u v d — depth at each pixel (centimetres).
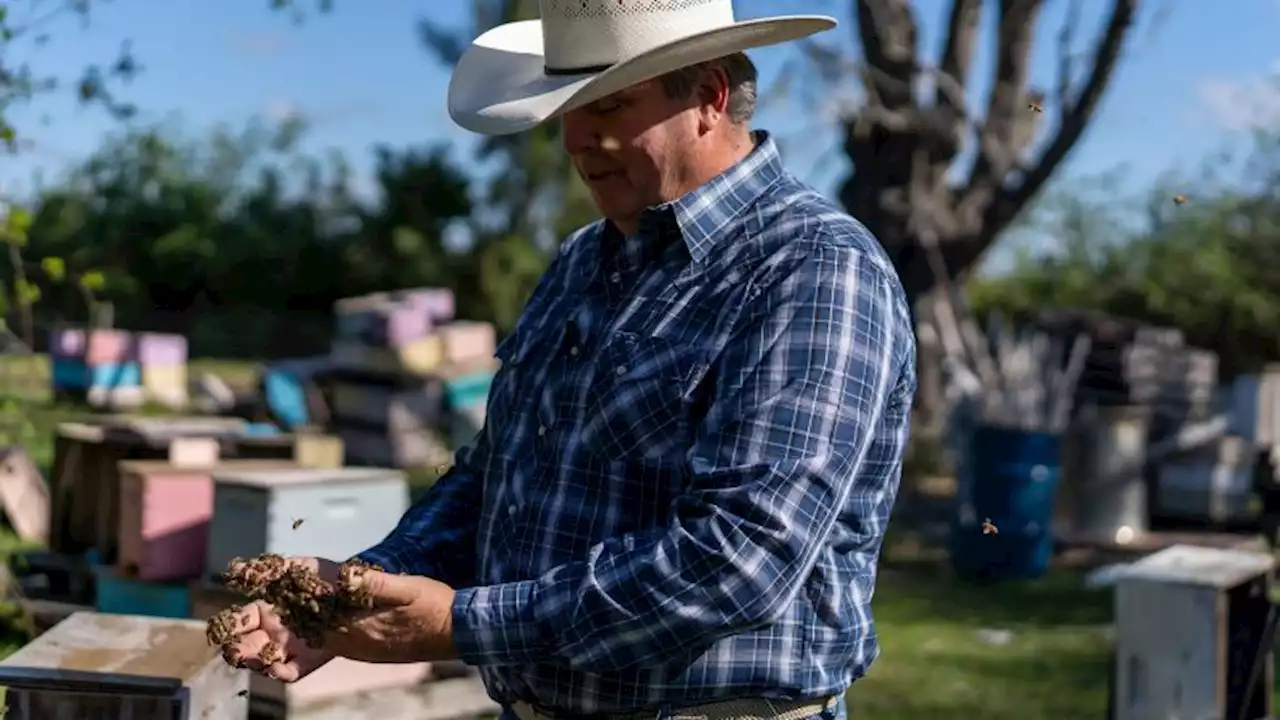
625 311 232
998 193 1545
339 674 534
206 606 565
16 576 686
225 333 3262
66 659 292
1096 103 1455
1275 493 1122
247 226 3462
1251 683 519
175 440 634
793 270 221
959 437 1271
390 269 3269
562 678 232
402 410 1527
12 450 977
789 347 215
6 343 813
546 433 237
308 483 543
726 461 211
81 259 3338
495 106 242
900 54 1482
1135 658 513
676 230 231
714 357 221
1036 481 1020
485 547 247
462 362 1567
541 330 252
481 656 214
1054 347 1323
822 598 227
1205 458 1181
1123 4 1395
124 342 1992
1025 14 1512
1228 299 2503
